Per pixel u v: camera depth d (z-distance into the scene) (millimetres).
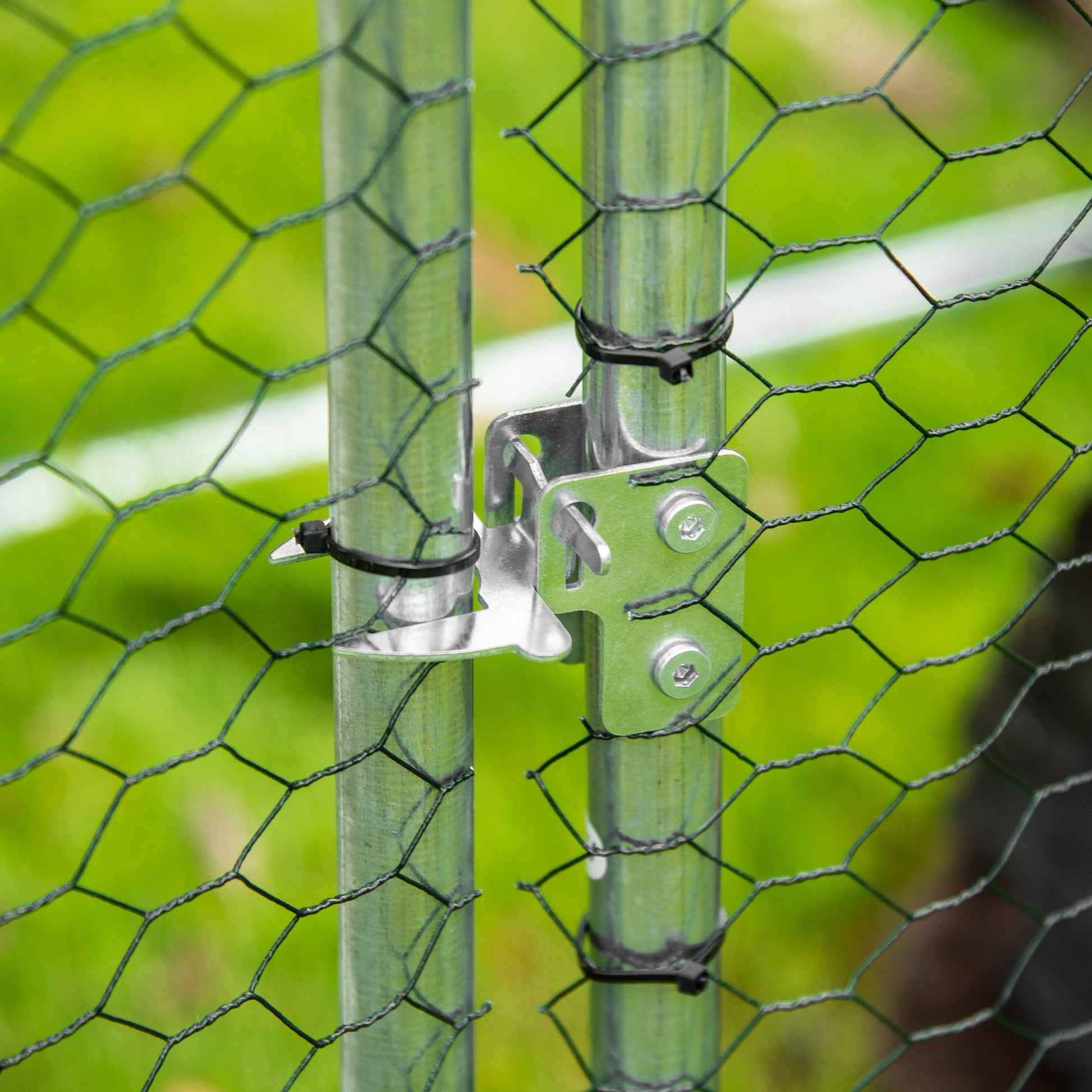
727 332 1080
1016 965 1332
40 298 2174
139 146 2467
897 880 1611
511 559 1091
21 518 1846
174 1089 1346
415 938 1101
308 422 2025
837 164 2645
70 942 1428
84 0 2727
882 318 2320
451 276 1054
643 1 1051
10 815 1540
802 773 1678
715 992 1144
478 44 2699
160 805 1548
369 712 1082
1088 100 2922
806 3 2994
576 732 1689
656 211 1063
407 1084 1115
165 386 2051
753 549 1893
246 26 2723
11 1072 1345
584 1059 1420
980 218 2572
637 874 1120
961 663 1809
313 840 1540
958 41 3000
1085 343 2312
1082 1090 1316
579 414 1096
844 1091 1431
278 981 1424
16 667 1690
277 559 1074
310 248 2311
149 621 1772
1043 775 1322
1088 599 1310
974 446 2100
